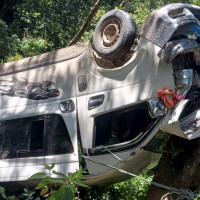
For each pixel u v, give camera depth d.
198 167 5.24
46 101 5.94
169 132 4.80
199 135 4.72
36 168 5.85
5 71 6.46
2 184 6.20
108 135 5.38
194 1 12.65
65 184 3.61
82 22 14.63
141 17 10.20
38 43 12.78
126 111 5.15
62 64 5.85
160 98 4.79
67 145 5.60
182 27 4.75
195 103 5.29
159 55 4.82
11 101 6.31
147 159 5.40
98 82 5.42
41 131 5.97
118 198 6.71
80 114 5.54
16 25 15.27
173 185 5.18
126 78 5.16
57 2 14.76
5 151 6.21
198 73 5.13
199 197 4.95
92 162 5.38
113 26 5.34
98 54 5.40
